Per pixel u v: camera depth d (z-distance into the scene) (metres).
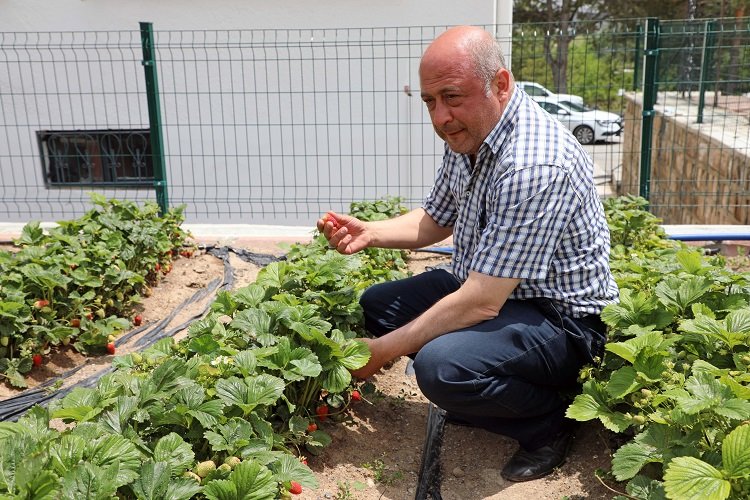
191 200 8.61
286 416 3.12
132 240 5.21
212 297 5.38
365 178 8.36
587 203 3.07
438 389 3.00
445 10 7.89
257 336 3.13
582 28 8.95
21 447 2.14
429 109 3.04
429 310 3.11
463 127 2.99
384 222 3.80
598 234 3.17
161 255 5.71
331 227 3.72
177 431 2.66
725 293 3.65
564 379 3.21
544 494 3.04
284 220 8.66
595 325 3.24
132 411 2.56
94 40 8.21
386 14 7.94
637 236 5.48
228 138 8.45
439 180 3.67
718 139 9.25
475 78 2.88
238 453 2.60
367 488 3.08
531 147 2.92
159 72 8.30
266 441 2.67
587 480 3.08
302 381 3.26
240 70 8.26
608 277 3.27
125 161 8.71
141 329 4.84
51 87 8.40
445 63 2.87
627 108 14.61
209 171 8.55
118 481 2.15
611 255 4.86
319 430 3.33
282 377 3.03
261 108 8.34
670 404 2.74
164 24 8.12
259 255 6.21
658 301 3.39
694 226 6.96
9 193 8.72
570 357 3.17
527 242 2.91
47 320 4.34
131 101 8.41
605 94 14.81
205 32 7.68
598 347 3.25
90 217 5.53
